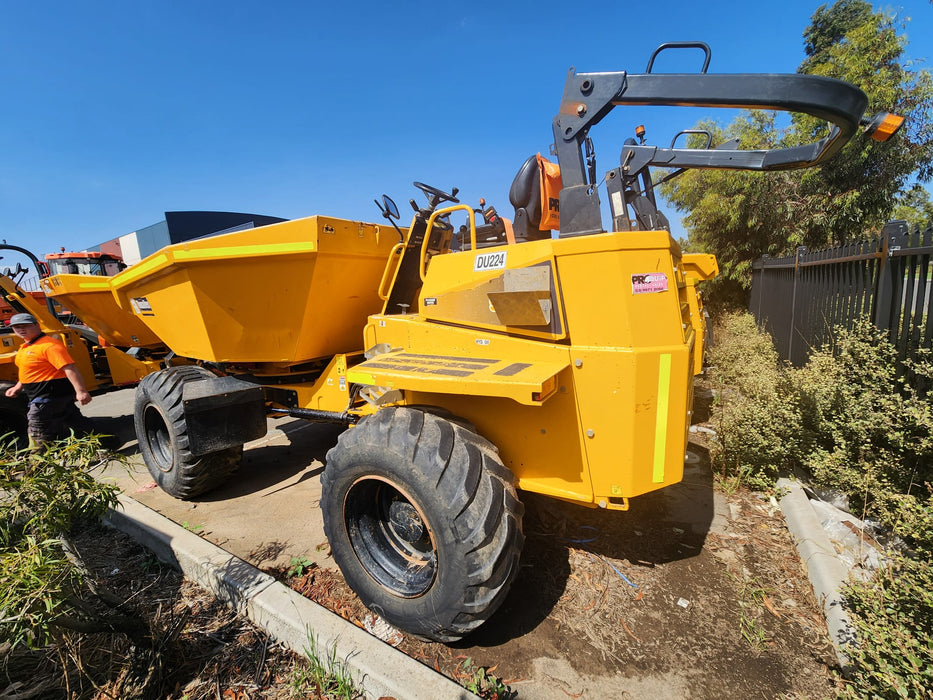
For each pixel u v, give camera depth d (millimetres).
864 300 3959
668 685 1965
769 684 1942
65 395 4551
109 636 2189
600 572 2678
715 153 2270
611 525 3131
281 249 2986
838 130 1849
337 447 2381
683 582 2570
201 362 4457
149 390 3709
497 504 2021
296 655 2242
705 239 11352
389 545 2482
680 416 2104
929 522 2023
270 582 2568
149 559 3049
